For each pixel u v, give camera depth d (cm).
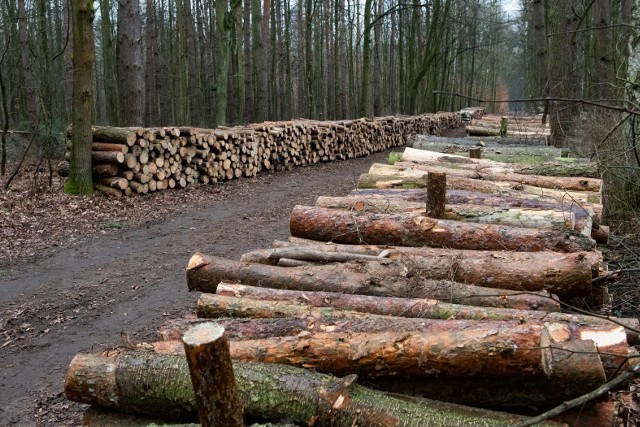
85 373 264
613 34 1132
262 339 285
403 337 264
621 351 246
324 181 1348
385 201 515
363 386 258
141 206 1002
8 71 1862
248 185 1268
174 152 1138
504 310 307
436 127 2728
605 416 247
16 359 470
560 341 247
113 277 660
